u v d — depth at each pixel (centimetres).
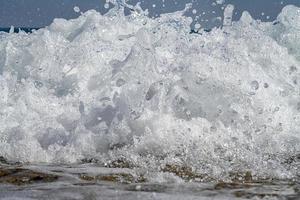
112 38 1148
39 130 851
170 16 1165
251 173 659
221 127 853
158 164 714
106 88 966
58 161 762
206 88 916
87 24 1204
